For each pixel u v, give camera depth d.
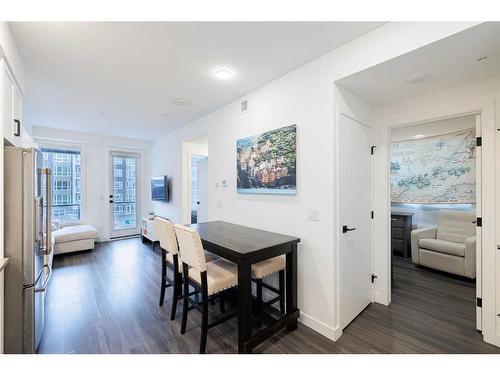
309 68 2.18
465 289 2.97
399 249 4.27
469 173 3.67
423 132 4.10
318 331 2.09
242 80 2.54
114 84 2.64
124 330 2.12
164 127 4.63
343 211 2.13
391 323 2.23
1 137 1.54
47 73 2.38
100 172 5.43
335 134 2.02
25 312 1.67
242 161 2.88
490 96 1.91
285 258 2.22
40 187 1.93
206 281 1.84
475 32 1.38
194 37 1.81
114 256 4.32
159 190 5.25
